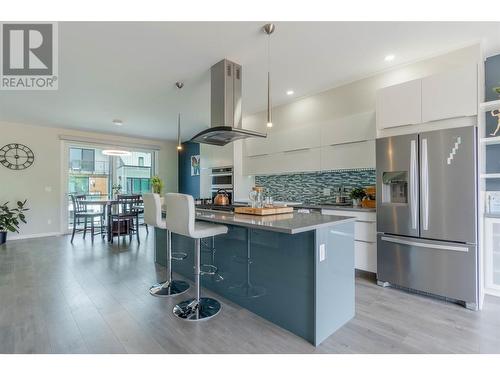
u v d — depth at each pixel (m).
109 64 2.89
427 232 2.47
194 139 3.38
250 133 2.95
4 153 5.17
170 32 2.32
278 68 3.06
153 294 2.57
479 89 2.32
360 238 3.03
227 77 2.85
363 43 2.54
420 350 1.70
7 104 4.16
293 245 1.91
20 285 2.80
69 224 5.98
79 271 3.28
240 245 2.36
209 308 2.26
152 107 4.36
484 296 2.52
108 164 6.59
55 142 5.76
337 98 3.63
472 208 2.25
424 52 2.72
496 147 2.76
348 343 1.78
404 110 2.71
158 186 5.93
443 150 2.39
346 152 3.43
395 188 2.77
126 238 5.39
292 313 1.91
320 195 4.12
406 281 2.61
